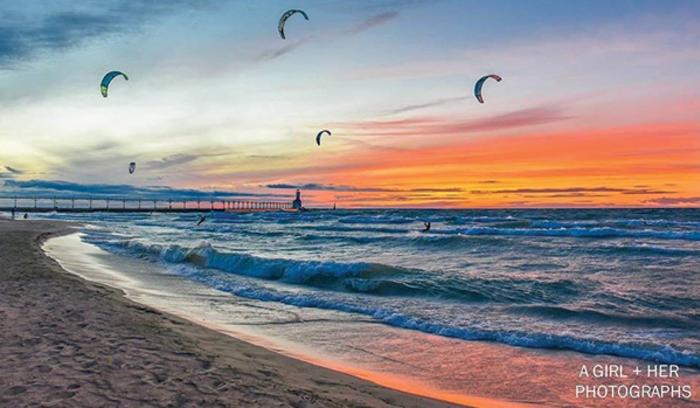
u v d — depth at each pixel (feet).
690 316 30.73
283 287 43.32
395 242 85.81
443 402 17.52
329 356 23.35
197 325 26.91
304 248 80.07
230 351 21.74
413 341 26.25
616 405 18.01
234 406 14.90
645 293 38.29
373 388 18.42
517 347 25.21
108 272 50.26
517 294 38.22
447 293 38.50
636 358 23.43
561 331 27.63
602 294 38.11
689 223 140.67
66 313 26.43
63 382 16.14
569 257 64.28
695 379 20.71
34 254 56.80
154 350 20.34
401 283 40.68
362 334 27.55
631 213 256.73
